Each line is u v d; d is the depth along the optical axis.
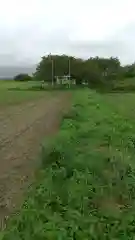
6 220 6.77
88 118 22.08
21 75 177.12
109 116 23.94
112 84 133.62
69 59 149.12
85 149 11.52
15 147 13.59
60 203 7.07
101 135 14.55
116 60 164.75
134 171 9.45
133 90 114.12
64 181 8.37
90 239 5.79
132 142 13.63
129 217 6.59
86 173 8.83
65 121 20.67
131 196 7.81
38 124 21.20
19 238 5.76
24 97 60.38
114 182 8.48
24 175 9.71
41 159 11.10
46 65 151.25
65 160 10.03
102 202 7.48
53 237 5.66
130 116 29.25
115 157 10.48
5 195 8.15
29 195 7.81
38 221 6.19
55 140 13.53
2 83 142.50
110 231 6.06
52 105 40.28
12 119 23.89
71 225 6.08
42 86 124.69
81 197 7.32
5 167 10.58
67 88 117.31
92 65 147.25
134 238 5.85
